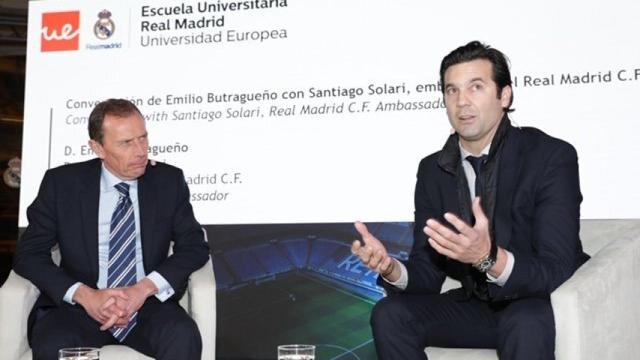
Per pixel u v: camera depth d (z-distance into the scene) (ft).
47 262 8.82
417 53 11.87
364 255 7.29
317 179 12.21
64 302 8.54
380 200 11.93
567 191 7.72
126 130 8.89
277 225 12.34
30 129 13.20
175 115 12.81
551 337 6.77
